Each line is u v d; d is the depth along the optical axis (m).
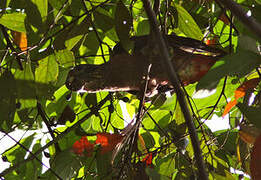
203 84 4.06
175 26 6.45
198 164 3.37
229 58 4.05
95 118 7.32
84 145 5.51
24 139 6.81
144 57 5.66
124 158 5.22
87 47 6.84
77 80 5.78
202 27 6.74
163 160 6.41
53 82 5.99
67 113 6.12
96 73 5.79
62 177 5.41
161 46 3.44
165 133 6.04
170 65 3.39
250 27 3.23
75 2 6.08
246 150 5.68
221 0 3.38
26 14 5.28
